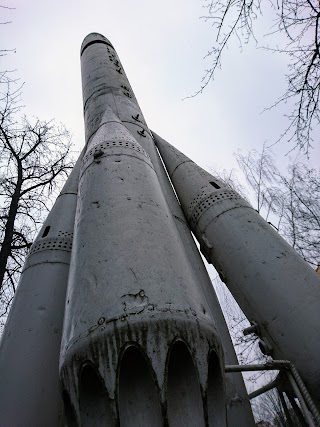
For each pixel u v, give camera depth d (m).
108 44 13.89
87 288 2.59
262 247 4.36
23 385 3.54
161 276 2.58
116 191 3.54
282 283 3.91
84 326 2.35
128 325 2.23
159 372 2.13
